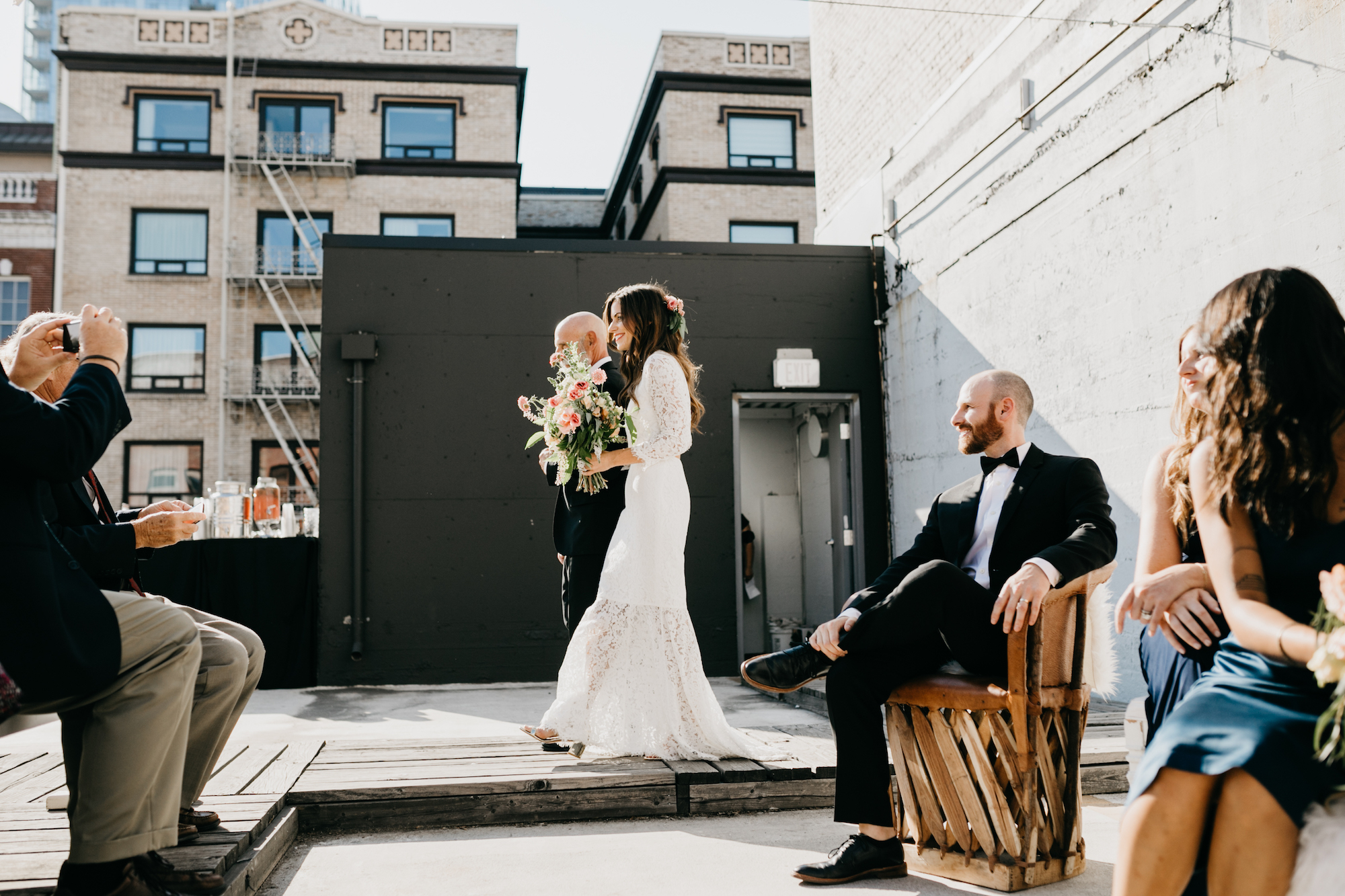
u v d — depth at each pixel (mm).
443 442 6430
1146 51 4379
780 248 7070
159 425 16422
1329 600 1168
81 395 1665
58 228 16625
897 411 6977
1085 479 2311
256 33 17422
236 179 17156
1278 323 1383
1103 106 4703
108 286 16609
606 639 3043
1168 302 4227
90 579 1688
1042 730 2191
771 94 18125
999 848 2156
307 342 16953
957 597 2189
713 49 18062
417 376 6453
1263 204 3695
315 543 6262
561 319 6633
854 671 2264
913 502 6727
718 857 2434
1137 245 4445
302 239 16453
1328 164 3406
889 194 7172
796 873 2217
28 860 2045
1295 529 1344
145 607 1751
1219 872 1245
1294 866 1197
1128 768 2984
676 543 3107
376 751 3277
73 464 1596
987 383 2525
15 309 16531
